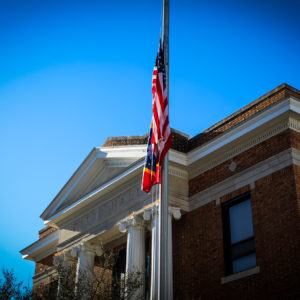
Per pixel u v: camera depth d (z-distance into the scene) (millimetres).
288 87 19375
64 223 26234
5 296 18141
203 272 19391
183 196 21172
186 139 22812
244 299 17547
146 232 22594
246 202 19188
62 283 18203
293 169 17547
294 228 16750
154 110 14547
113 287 17422
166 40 15555
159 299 12555
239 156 19891
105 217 23172
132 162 22672
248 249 18453
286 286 16344
